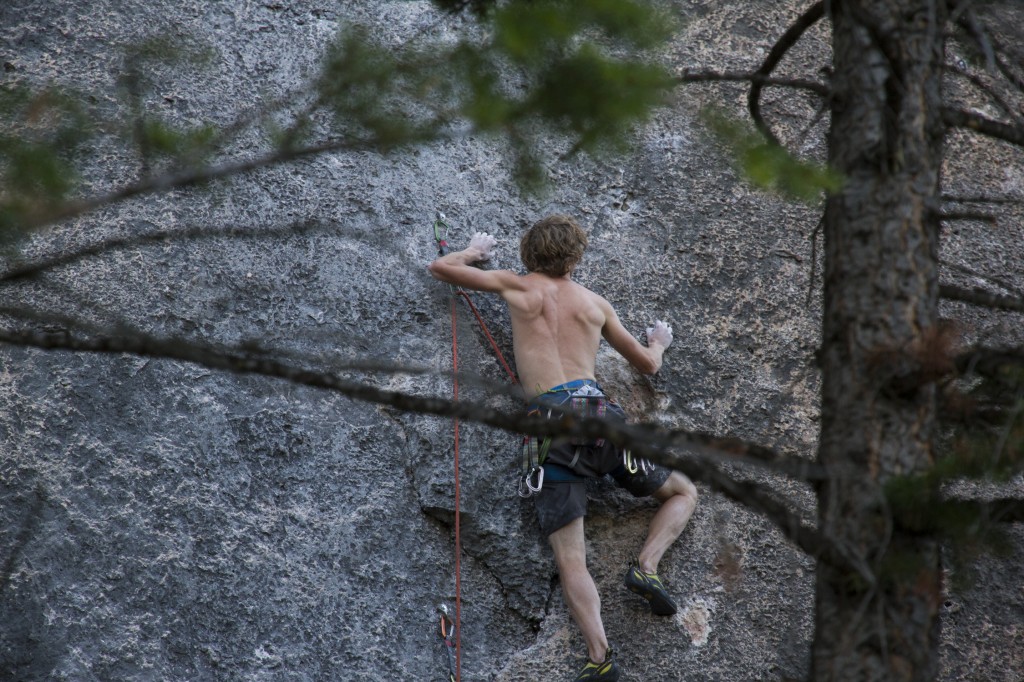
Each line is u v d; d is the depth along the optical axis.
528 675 19.27
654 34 8.34
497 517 19.97
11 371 18.75
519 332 19.28
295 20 22.62
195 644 18.03
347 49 9.02
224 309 20.00
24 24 20.92
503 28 8.03
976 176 25.08
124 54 10.17
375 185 21.67
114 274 19.58
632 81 8.50
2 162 8.57
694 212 23.05
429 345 20.75
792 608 20.45
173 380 19.39
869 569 10.03
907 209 10.61
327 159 21.59
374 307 20.80
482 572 19.91
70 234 19.59
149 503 18.58
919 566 10.09
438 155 22.31
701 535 20.55
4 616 17.33
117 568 18.05
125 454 18.73
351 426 20.12
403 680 18.81
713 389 21.67
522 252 19.83
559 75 8.49
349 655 18.72
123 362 19.23
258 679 18.14
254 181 20.86
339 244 21.02
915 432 10.43
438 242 21.45
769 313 22.58
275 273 20.52
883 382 10.41
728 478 9.98
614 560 20.11
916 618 10.13
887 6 10.78
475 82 8.67
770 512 9.90
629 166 23.06
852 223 10.78
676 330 21.95
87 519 18.17
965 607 20.97
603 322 19.61
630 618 19.80
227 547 18.70
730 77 11.59
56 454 18.45
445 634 19.25
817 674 10.47
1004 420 10.68
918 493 10.00
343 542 19.36
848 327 10.70
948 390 10.98
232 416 19.52
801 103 24.45
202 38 21.67
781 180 9.07
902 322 10.48
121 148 20.27
